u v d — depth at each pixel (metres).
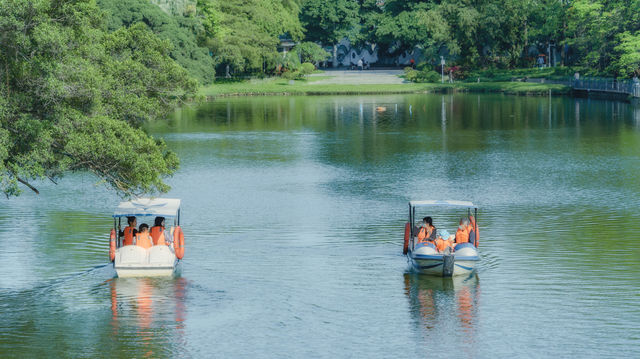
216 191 37.03
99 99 20.86
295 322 19.25
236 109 86.12
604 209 32.19
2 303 20.64
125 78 22.86
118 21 93.50
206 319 19.47
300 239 27.64
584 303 20.50
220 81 117.94
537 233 28.16
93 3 22.22
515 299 20.89
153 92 23.58
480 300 20.88
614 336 18.17
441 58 122.19
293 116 76.88
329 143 55.31
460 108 84.06
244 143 55.53
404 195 35.72
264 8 120.38
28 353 17.27
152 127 66.81
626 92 87.50
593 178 39.66
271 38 118.25
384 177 40.75
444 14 121.56
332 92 111.56
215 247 26.55
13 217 31.30
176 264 23.56
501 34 121.00
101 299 21.00
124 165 20.88
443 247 23.50
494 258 24.94
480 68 125.56
